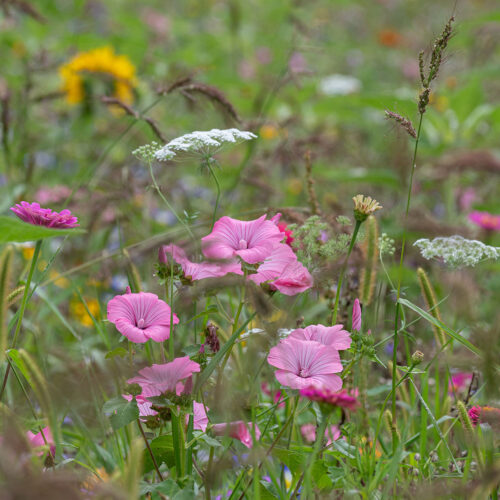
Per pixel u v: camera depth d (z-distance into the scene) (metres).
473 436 3.17
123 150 9.23
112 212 7.13
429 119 9.73
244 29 15.91
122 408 3.11
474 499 2.92
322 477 3.39
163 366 3.10
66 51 12.35
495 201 9.70
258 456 3.01
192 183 8.90
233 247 3.35
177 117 9.91
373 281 3.64
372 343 3.42
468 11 17.39
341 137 11.09
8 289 3.04
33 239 3.20
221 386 3.20
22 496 2.33
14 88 10.48
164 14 18.62
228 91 11.85
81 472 3.26
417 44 17.00
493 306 5.62
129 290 3.42
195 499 3.08
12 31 12.51
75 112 10.19
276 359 3.21
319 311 5.11
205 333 3.40
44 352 4.69
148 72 11.35
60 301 6.05
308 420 4.23
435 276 5.38
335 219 4.57
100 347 5.79
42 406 2.72
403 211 7.75
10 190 7.43
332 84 12.67
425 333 5.33
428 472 3.66
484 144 10.59
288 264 3.36
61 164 9.73
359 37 20.11
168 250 3.40
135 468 2.49
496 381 3.30
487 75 9.90
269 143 10.40
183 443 3.18
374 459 3.54
